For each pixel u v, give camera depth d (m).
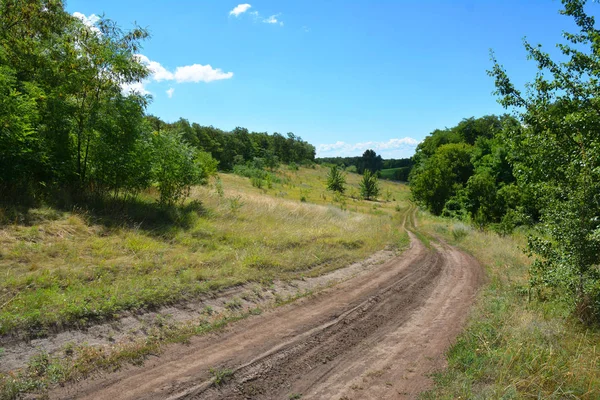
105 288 6.41
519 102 8.49
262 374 5.02
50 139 10.36
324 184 72.44
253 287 8.27
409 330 7.07
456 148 54.16
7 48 11.62
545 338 6.11
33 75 11.32
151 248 8.98
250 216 15.38
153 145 12.63
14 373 4.18
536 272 8.45
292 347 5.89
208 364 5.08
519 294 9.20
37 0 14.73
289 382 4.93
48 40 11.42
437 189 50.47
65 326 5.21
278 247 11.84
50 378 4.23
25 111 9.35
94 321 5.51
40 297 5.56
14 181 9.36
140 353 5.09
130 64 11.64
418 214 45.97
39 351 4.66
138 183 11.93
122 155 11.21
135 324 5.79
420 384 5.04
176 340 5.64
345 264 11.71
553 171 7.84
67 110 10.66
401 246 16.72
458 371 5.30
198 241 10.55
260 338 6.12
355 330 6.86
